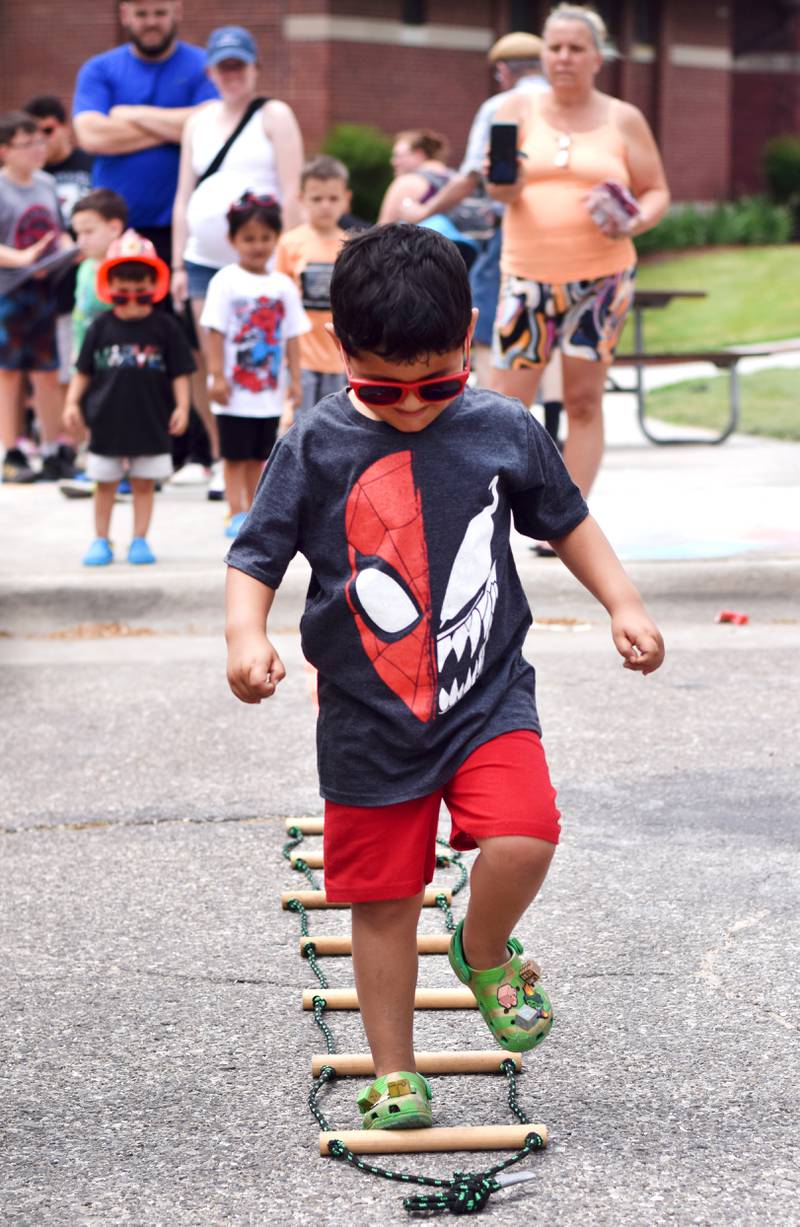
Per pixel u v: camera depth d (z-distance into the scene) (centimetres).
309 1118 305
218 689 626
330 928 397
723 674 628
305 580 730
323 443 292
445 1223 265
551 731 555
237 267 826
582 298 723
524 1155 287
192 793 504
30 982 369
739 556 759
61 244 1098
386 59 2461
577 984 360
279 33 2398
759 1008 346
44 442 1093
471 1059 321
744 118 3206
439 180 1123
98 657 679
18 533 877
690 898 408
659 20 2811
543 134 723
